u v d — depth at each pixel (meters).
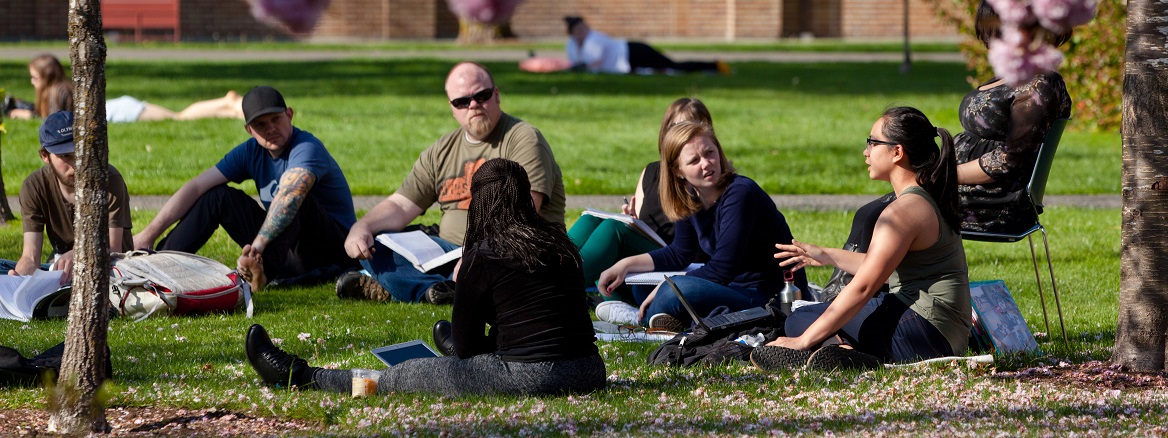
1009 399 14.15
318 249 24.84
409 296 23.00
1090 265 27.27
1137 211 15.94
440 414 13.45
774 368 16.06
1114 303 22.95
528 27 125.62
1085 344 18.41
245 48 103.81
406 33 119.25
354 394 14.87
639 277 20.97
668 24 135.00
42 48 97.31
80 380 12.83
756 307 18.88
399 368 15.02
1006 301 18.05
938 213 16.02
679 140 20.45
